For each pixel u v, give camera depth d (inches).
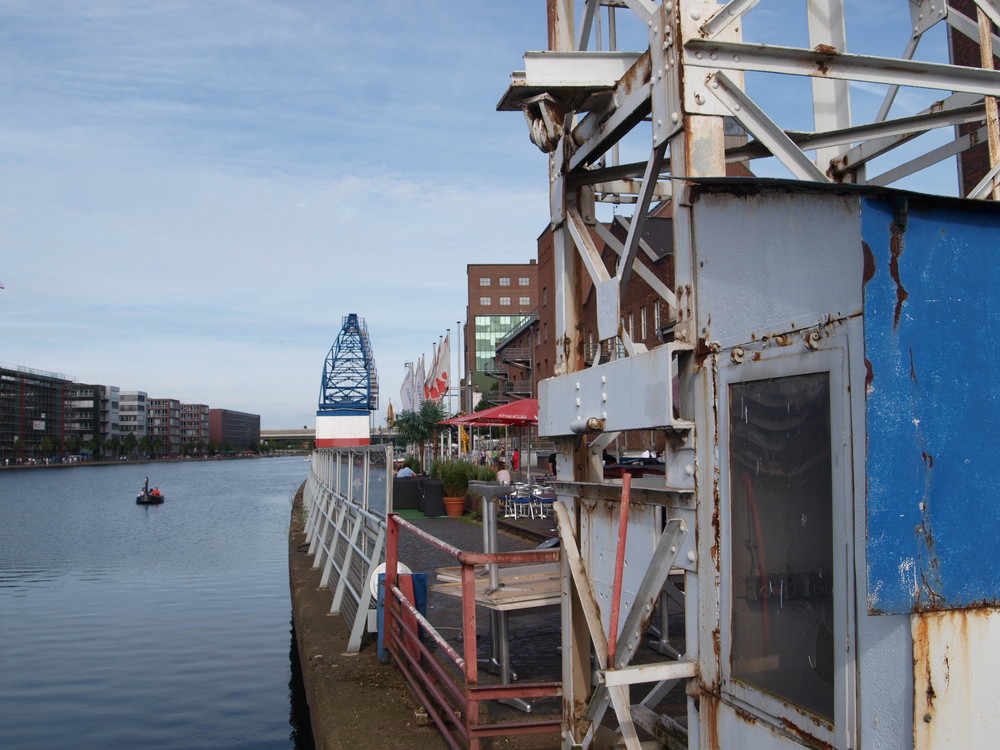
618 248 144.8
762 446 90.7
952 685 70.9
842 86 159.0
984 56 128.7
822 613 81.0
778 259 87.4
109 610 554.9
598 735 134.8
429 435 1644.9
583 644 137.2
